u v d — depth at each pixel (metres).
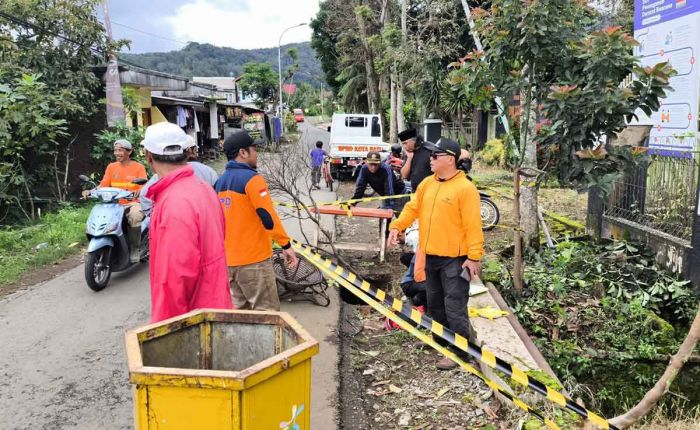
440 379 4.37
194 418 1.89
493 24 5.42
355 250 7.80
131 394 4.10
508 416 3.69
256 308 4.27
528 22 4.99
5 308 5.97
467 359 4.46
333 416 3.74
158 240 2.62
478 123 23.48
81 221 10.33
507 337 4.66
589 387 5.14
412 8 22.17
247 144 4.14
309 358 2.09
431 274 4.45
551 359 5.09
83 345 4.98
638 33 8.07
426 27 18.97
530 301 5.84
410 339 5.13
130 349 2.09
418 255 5.03
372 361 4.77
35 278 7.16
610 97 4.94
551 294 6.08
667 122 7.23
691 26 6.61
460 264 4.26
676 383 5.12
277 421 2.00
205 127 27.41
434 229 4.28
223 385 1.85
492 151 19.16
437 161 4.21
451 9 19.53
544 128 5.55
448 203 4.19
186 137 2.77
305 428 2.13
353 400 4.10
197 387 1.87
